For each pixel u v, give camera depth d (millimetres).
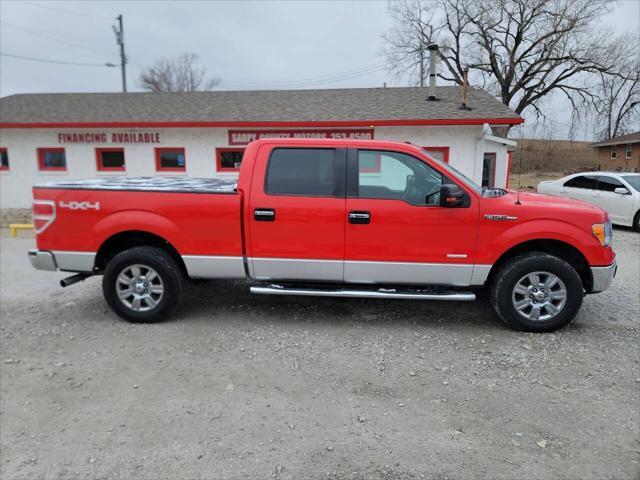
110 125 13477
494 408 3182
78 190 4648
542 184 13430
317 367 3793
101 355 4031
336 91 16562
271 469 2566
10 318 4969
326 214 4453
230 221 4559
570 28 30719
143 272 4742
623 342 4270
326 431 2922
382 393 3389
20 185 14477
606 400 3275
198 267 4668
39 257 4766
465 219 4355
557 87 33250
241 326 4695
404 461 2631
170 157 14047
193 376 3641
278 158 4555
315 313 5078
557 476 2506
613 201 11250
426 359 3934
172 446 2775
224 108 14883
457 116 12625
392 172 4492
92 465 2611
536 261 4320
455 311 5133
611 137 35594
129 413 3131
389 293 4492
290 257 4555
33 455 2697
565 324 4445
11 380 3588
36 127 13805
